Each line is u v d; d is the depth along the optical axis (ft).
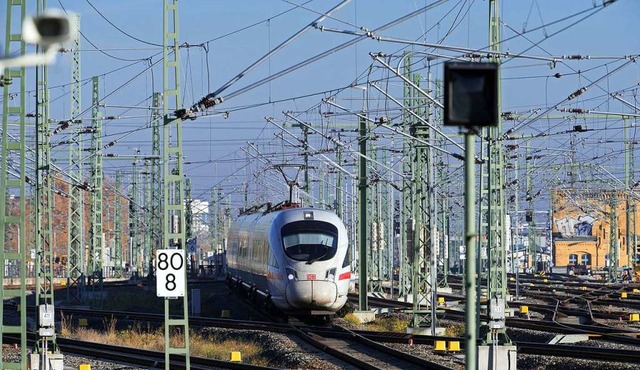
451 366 225.76
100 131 500.74
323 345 269.23
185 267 193.77
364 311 372.17
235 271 486.38
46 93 271.28
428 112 310.04
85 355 282.15
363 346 274.77
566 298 491.72
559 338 285.84
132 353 280.51
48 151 268.41
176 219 209.26
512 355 207.41
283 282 345.92
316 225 352.69
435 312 304.30
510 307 433.48
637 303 439.63
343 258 349.00
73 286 614.34
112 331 344.69
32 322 408.05
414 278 317.83
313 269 343.05
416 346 271.28
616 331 302.86
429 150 312.09
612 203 648.38
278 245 352.69
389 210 579.48
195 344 295.28
